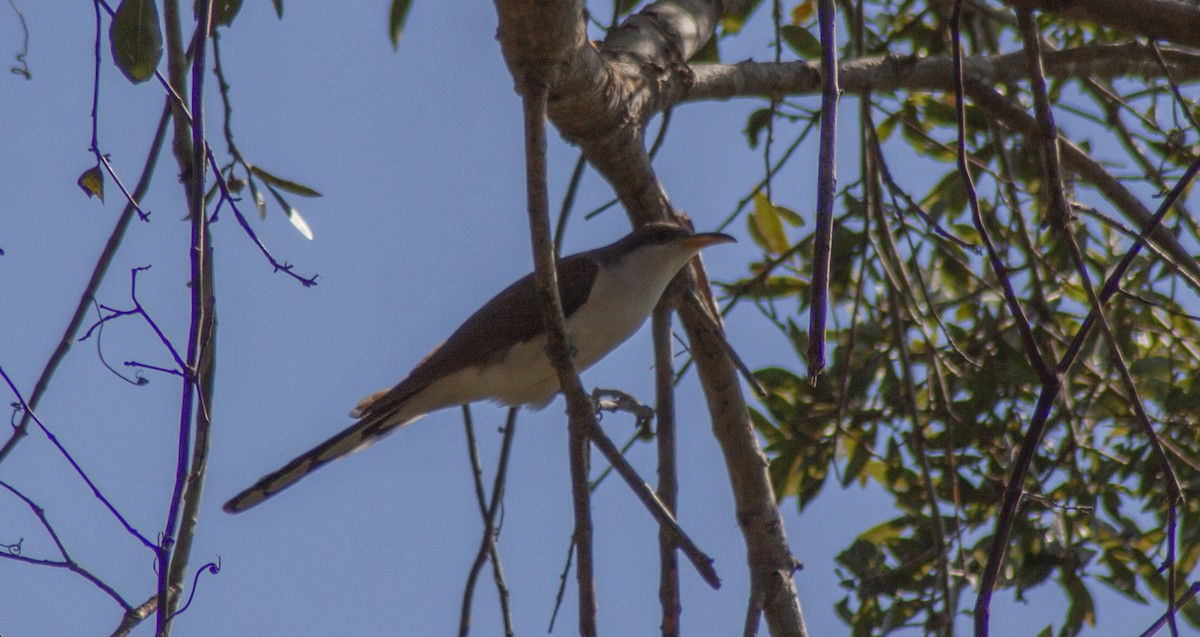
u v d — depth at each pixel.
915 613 9.71
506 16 6.56
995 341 10.45
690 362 10.41
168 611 6.45
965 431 10.32
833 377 10.82
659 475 9.16
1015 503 6.11
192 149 6.63
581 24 7.82
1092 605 9.65
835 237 10.95
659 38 9.80
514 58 6.82
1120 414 10.28
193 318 6.21
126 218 7.11
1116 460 10.05
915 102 11.92
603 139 9.22
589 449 8.72
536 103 6.20
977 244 11.49
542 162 6.31
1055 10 7.39
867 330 10.95
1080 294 10.92
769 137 10.55
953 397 10.70
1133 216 10.16
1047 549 9.62
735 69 9.97
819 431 10.47
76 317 7.03
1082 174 10.35
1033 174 11.72
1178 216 10.88
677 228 10.59
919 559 9.71
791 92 10.30
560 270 10.87
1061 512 9.75
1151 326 11.00
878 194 10.16
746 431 10.11
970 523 10.07
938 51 12.06
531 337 10.71
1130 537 9.90
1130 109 11.57
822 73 5.95
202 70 6.32
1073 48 11.01
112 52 6.79
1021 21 7.38
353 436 10.48
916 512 10.40
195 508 6.75
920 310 10.94
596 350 10.91
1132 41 10.96
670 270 10.45
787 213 11.37
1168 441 10.02
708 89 9.78
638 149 9.58
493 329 10.74
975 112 11.69
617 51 9.48
